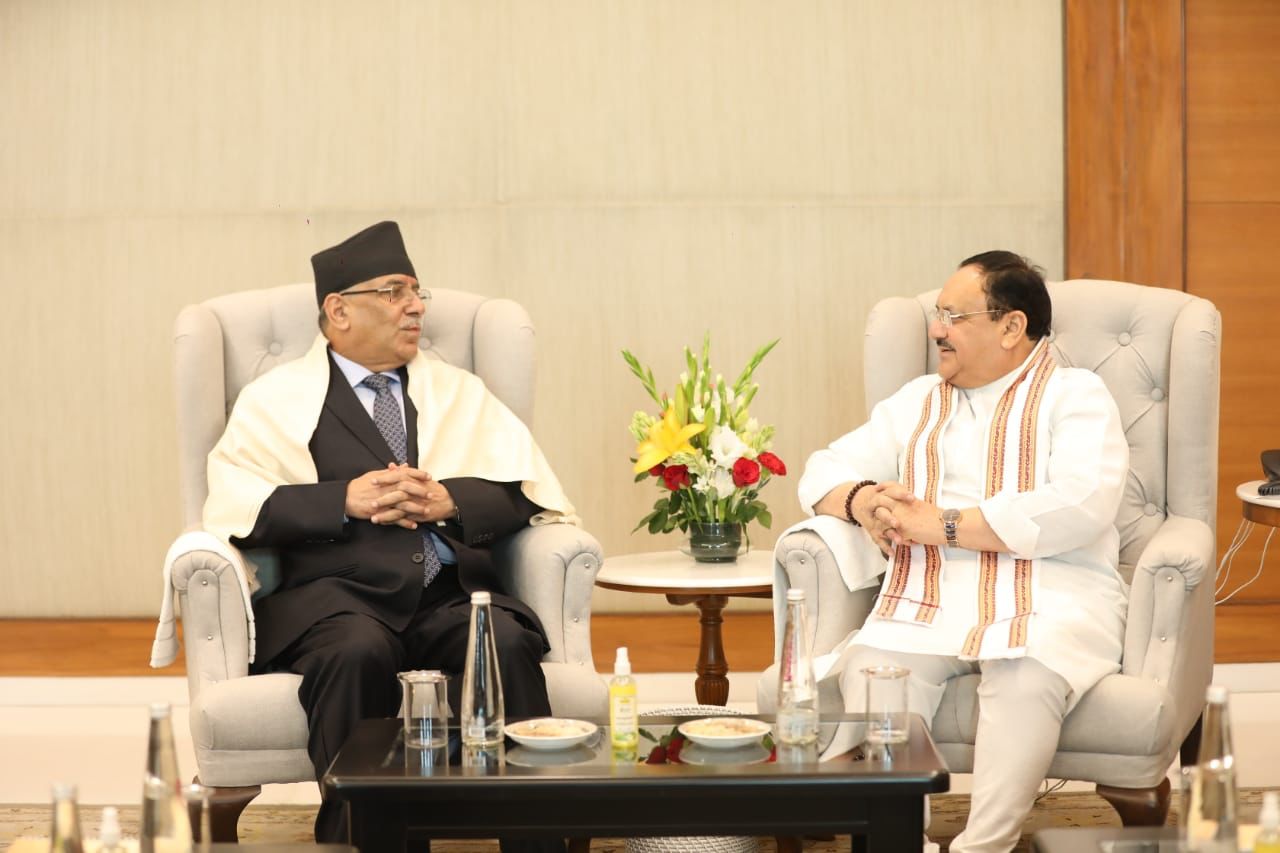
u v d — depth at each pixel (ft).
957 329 8.89
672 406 10.46
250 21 14.99
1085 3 14.73
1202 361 9.02
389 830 6.09
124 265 15.20
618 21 14.98
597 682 8.52
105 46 15.06
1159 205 14.78
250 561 9.02
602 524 15.35
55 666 14.12
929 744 6.48
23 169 15.19
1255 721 11.85
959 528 8.39
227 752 7.96
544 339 15.23
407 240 15.12
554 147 15.07
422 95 15.05
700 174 15.08
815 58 14.98
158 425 15.30
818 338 15.17
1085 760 7.80
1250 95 14.82
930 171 15.03
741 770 6.08
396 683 8.29
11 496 15.39
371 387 9.64
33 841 5.52
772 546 15.31
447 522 9.12
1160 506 9.28
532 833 6.10
